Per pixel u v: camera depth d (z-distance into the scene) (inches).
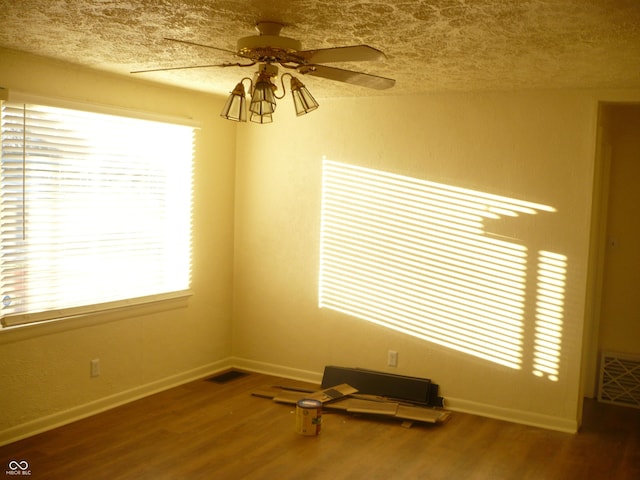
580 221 163.6
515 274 171.6
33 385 150.9
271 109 104.9
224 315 214.2
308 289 202.8
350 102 192.4
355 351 195.6
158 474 131.9
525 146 169.2
